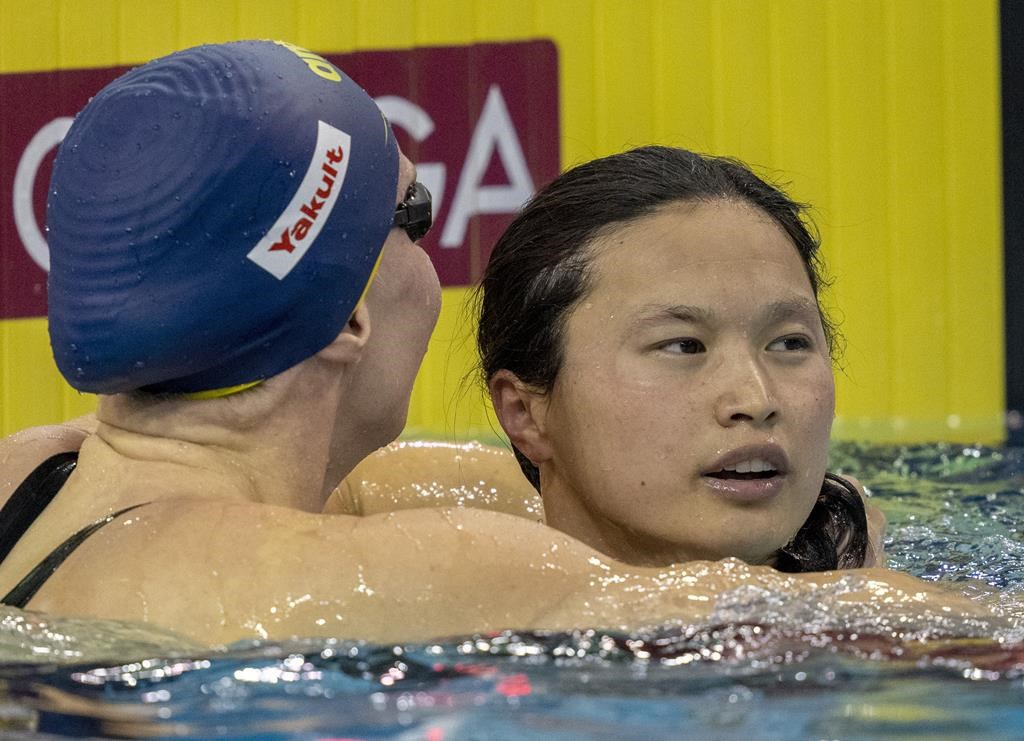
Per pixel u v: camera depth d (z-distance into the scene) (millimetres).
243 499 4383
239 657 3734
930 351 13562
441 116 14031
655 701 3381
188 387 4453
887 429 12586
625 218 4926
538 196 5270
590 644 3799
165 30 14250
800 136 13742
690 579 4117
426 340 4961
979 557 6473
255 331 4355
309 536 4051
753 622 3953
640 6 13875
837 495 5547
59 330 4363
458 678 3561
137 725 3283
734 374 4660
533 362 5086
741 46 13789
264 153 4246
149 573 4008
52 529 4359
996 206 13469
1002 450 10609
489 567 4004
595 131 13953
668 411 4703
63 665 3707
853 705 3344
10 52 14273
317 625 3867
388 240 4789
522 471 6488
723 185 5031
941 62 13531
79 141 4371
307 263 4340
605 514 4887
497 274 5320
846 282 13664
